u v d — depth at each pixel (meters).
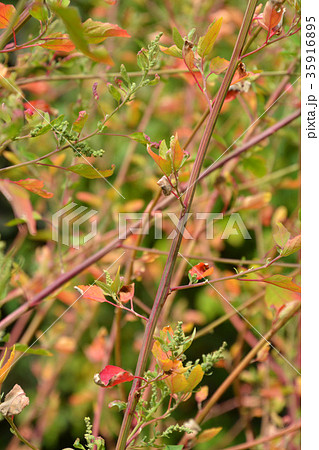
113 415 2.20
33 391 2.30
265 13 0.69
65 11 0.49
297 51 1.19
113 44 1.86
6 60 0.98
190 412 2.49
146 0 1.91
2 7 0.72
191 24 1.60
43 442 2.47
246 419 1.57
